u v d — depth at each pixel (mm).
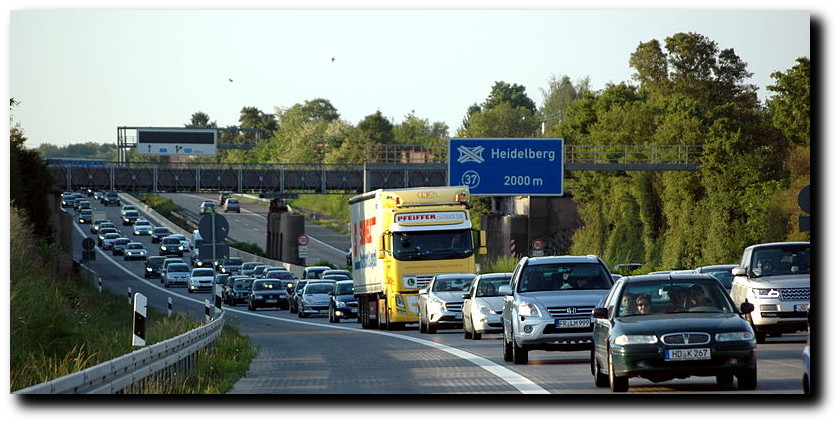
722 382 49938
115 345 67062
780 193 197750
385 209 124250
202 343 65500
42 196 182125
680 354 46781
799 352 70500
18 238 85312
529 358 74312
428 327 113125
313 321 160125
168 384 51031
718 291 50594
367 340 102562
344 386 54438
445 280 116438
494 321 96125
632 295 50594
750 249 83188
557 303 65688
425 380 57125
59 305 71250
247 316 179625
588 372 59938
